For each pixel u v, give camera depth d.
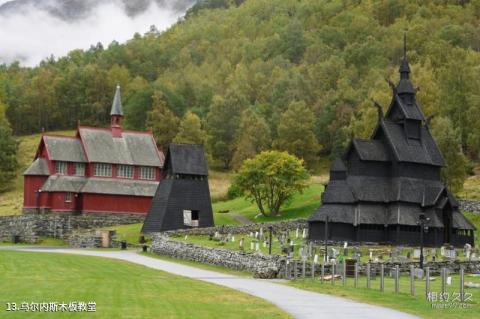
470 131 147.12
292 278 55.88
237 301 39.75
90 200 124.06
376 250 79.62
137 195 126.88
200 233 97.38
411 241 87.19
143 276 54.75
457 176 111.50
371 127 136.25
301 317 33.78
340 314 35.19
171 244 81.50
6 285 43.47
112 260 71.50
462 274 41.66
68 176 126.50
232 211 130.00
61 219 113.56
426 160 91.38
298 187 120.25
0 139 183.50
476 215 105.44
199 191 107.62
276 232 99.06
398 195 88.31
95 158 126.88
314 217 89.44
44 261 65.00
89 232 106.88
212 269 65.75
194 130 187.50
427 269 43.03
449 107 150.00
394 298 42.78
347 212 88.19
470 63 183.12
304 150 176.75
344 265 50.69
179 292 43.22
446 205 89.81
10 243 111.44
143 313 33.28
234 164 174.50
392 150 90.94
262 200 131.75
